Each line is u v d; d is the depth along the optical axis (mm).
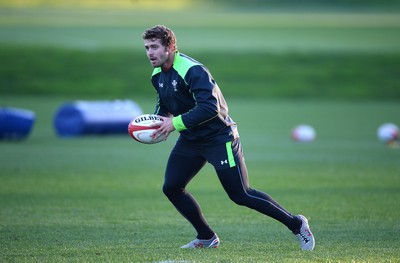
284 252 27109
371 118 95812
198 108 25953
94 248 27969
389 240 29922
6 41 170875
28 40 175875
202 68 26312
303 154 63219
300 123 89812
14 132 71438
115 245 28719
